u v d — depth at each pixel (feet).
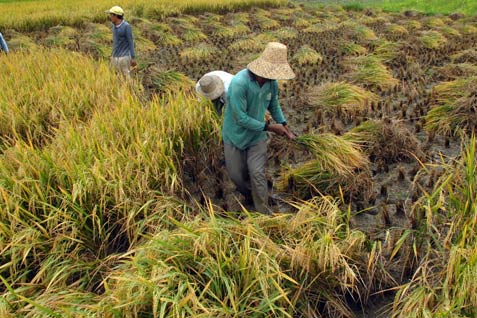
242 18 54.75
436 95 24.22
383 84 27.63
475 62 31.73
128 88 22.81
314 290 11.36
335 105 23.84
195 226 11.91
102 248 13.14
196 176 17.16
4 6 66.44
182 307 9.55
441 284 10.69
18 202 12.83
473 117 20.06
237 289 10.43
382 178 17.44
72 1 69.92
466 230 11.03
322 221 12.32
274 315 10.03
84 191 13.14
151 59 37.86
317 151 16.07
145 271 10.41
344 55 36.32
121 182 13.43
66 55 29.40
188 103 18.21
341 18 57.57
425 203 14.12
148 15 56.18
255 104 13.48
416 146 18.37
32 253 12.44
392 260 12.78
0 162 13.84
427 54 34.88
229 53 39.32
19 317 10.08
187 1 61.67
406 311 10.32
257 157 14.39
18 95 21.18
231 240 11.44
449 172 13.58
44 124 19.99
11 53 29.73
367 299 11.73
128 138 16.21
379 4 69.56
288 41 43.16
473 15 51.67
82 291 11.57
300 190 16.10
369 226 14.58
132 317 9.70
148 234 13.05
